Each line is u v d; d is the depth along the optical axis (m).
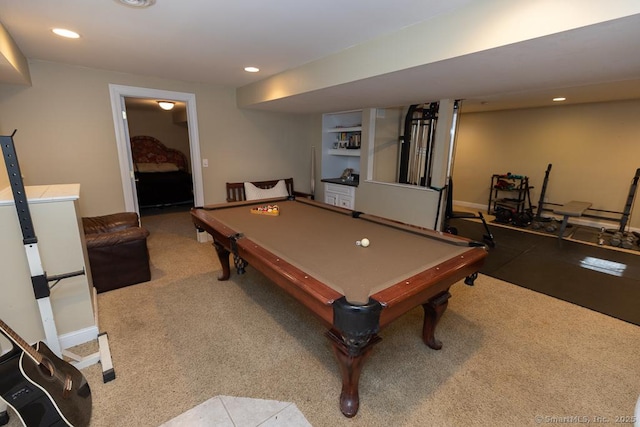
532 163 5.53
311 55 2.65
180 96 3.87
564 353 1.95
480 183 6.25
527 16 1.46
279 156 5.04
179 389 1.64
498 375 1.76
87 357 1.79
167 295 2.67
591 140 4.86
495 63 1.89
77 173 3.37
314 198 5.41
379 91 2.92
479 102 4.49
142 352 1.92
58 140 3.21
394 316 1.34
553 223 5.00
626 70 2.08
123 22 1.94
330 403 1.57
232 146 4.47
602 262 3.51
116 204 3.67
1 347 1.62
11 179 1.44
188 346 1.99
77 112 3.26
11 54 2.19
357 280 1.43
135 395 1.59
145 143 6.88
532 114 5.38
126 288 2.79
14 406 1.22
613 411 1.52
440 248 1.87
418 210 3.92
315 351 1.96
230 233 2.09
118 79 3.42
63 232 1.80
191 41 2.30
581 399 1.59
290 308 2.47
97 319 2.14
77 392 1.46
